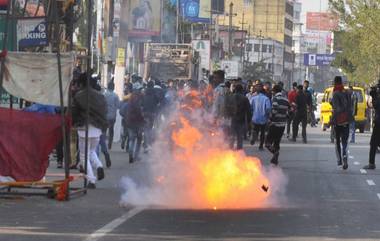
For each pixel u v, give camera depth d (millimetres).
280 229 11625
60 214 12688
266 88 32625
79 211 13016
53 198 14297
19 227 11461
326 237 11055
